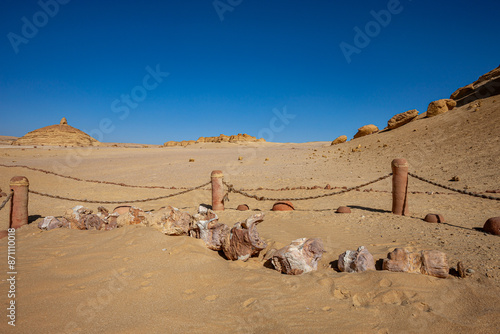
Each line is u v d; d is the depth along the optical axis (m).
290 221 8.17
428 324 3.07
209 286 4.04
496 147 18.89
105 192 14.46
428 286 3.85
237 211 9.74
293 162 28.20
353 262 4.52
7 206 10.98
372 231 6.98
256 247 5.06
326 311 3.36
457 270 4.20
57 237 6.36
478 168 16.56
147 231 6.08
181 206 11.52
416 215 8.80
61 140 67.06
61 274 4.48
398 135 31.02
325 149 37.28
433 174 17.50
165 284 4.08
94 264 4.80
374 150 28.31
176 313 3.34
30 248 5.74
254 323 3.13
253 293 3.79
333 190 14.04
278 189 14.80
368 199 12.08
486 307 3.35
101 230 6.88
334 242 6.09
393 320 3.15
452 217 8.42
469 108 29.72
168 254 5.11
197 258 4.91
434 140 24.95
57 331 3.01
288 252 4.55
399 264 4.29
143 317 3.27
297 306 3.47
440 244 5.70
